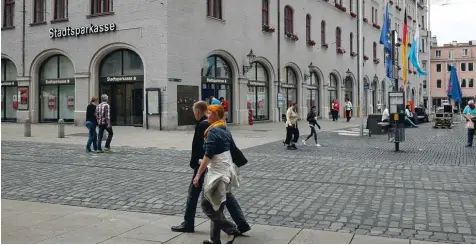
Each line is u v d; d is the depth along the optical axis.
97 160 12.72
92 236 5.64
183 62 24.23
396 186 8.97
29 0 28.28
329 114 41.59
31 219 6.48
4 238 5.50
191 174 10.44
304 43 36.44
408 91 61.50
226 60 28.17
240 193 8.33
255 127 26.95
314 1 38.22
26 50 28.50
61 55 27.72
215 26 26.62
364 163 12.09
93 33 25.56
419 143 18.08
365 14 49.47
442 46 95.69
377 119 21.61
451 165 11.75
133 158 13.15
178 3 23.89
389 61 25.19
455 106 78.44
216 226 5.26
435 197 7.96
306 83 36.69
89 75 25.81
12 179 9.78
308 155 13.86
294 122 15.54
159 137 19.70
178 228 5.88
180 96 24.02
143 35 23.92
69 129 23.92
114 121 25.70
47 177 10.04
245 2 29.25
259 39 30.72
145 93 23.88
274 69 32.34
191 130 23.80
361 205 7.37
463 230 5.91
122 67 25.30
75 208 7.22
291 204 7.46
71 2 26.44
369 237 5.59
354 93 46.50
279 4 33.03
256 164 11.91
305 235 5.70
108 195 8.19
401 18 58.91
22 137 19.55
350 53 45.53
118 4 24.70
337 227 6.10
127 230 5.94
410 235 5.70
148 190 8.62
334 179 9.75
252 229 5.99
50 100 28.38
